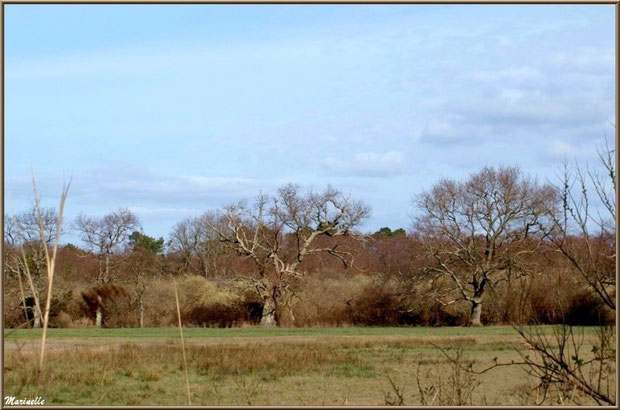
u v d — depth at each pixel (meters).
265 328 50.00
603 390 9.84
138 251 41.38
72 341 33.38
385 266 58.69
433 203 52.94
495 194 50.31
